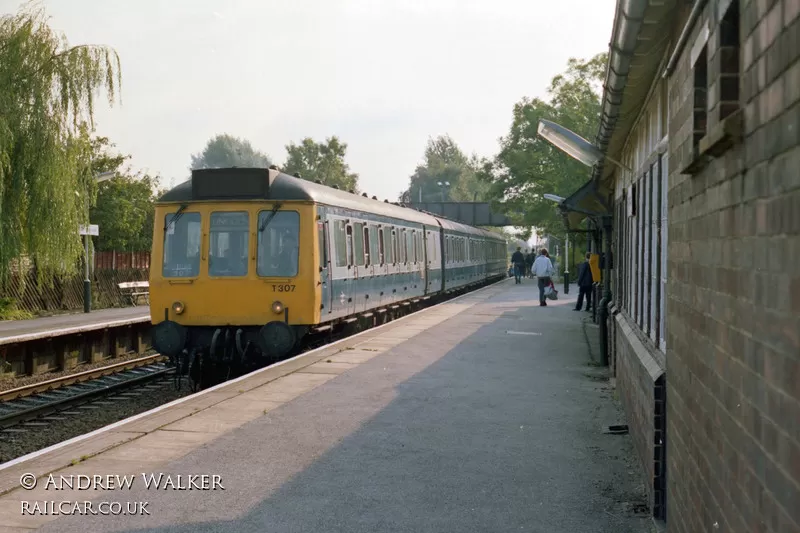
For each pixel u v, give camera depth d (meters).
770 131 2.48
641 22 4.79
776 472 2.41
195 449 7.20
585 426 8.27
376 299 17.75
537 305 26.30
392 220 19.67
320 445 7.39
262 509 5.59
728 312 3.09
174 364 13.34
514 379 11.27
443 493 5.99
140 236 37.41
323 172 79.31
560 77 40.25
